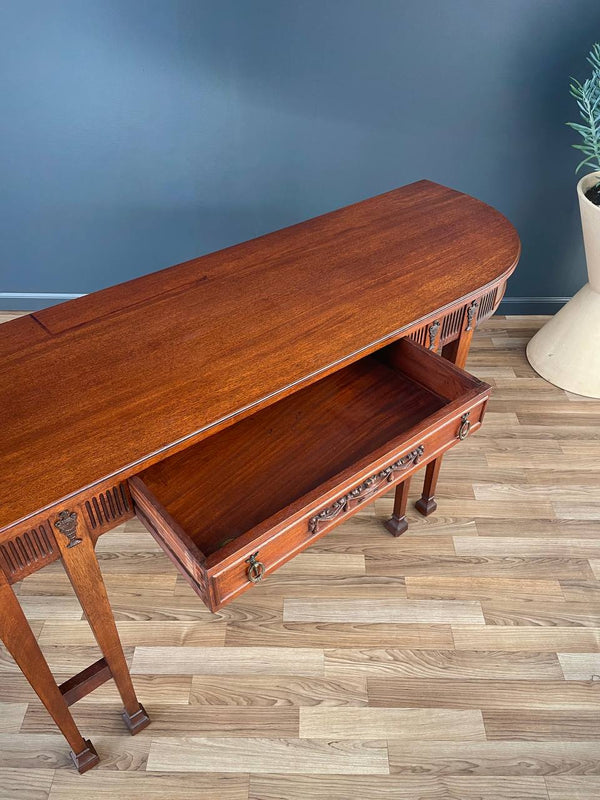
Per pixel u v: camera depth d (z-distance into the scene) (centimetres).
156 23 205
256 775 142
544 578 180
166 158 234
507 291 269
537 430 224
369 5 203
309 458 131
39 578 178
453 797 138
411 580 179
